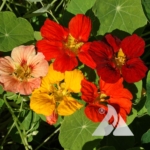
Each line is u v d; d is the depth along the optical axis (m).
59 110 0.27
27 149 0.29
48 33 0.27
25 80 0.27
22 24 0.29
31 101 0.27
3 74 0.27
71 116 0.28
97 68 0.27
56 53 0.27
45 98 0.27
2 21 0.29
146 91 0.29
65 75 0.27
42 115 0.29
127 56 0.28
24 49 0.27
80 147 0.29
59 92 0.28
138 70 0.27
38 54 0.27
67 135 0.28
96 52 0.27
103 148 0.29
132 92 0.29
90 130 0.29
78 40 0.28
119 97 0.28
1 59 0.27
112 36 0.28
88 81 0.28
